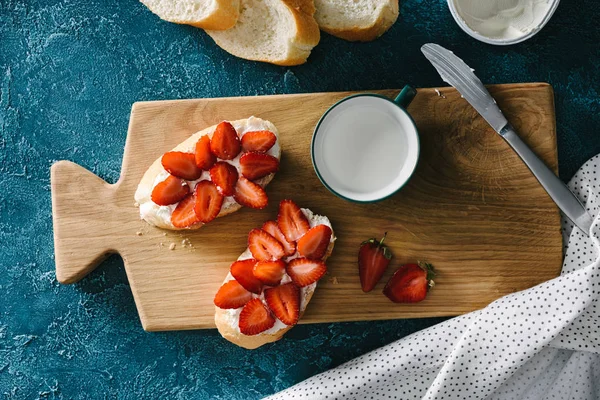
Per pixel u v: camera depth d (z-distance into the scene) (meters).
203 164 0.81
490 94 0.83
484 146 0.83
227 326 0.82
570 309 0.80
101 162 0.87
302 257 0.81
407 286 0.83
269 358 0.87
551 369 0.84
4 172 0.87
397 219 0.83
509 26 0.82
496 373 0.82
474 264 0.83
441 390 0.82
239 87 0.86
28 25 0.87
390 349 0.84
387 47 0.86
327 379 0.84
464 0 0.81
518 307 0.81
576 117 0.85
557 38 0.85
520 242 0.83
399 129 0.81
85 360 0.87
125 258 0.83
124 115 0.87
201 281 0.83
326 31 0.84
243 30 0.84
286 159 0.83
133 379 0.87
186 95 0.86
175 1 0.83
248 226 0.83
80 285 0.87
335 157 0.82
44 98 0.87
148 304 0.83
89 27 0.87
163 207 0.82
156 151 0.84
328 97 0.83
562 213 0.84
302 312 0.82
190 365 0.87
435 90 0.83
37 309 0.87
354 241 0.83
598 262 0.79
